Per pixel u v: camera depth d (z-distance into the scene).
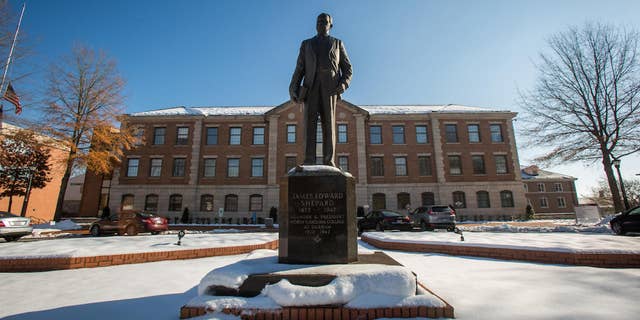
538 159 20.81
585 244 7.65
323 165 4.86
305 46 5.70
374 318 3.31
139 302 4.11
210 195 29.58
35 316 3.58
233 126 31.17
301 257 4.38
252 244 9.02
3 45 16.94
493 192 29.94
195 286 4.99
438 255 8.20
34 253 6.70
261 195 29.52
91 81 23.30
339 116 30.69
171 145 30.45
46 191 30.53
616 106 18.33
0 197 25.81
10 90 17.91
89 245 8.57
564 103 19.41
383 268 3.73
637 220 11.44
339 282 3.47
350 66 5.71
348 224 4.44
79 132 22.86
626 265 6.04
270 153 29.80
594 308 3.59
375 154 30.47
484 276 5.40
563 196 50.25
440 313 3.35
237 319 3.30
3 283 5.24
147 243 9.11
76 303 4.08
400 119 31.48
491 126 31.80
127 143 25.50
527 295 4.15
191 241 9.74
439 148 30.62
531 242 8.34
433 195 29.86
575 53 19.25
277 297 3.38
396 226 17.14
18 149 25.17
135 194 29.27
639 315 3.35
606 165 18.28
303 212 4.51
